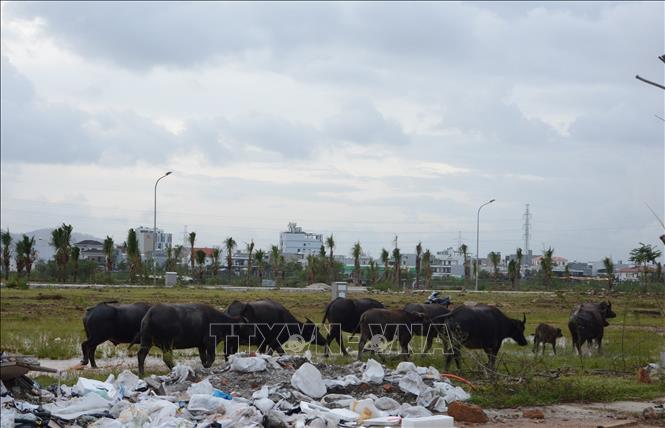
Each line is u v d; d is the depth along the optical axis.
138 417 10.80
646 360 21.27
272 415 11.16
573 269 144.25
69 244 75.81
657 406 14.16
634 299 33.66
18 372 11.59
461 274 141.25
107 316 19.33
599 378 17.95
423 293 66.12
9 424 9.88
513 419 13.14
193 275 86.25
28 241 76.06
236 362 15.02
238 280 87.31
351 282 93.56
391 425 11.74
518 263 87.62
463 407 12.88
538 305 50.75
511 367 19.33
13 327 30.17
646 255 30.05
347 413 12.16
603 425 12.58
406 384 14.07
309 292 62.66
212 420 11.16
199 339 18.58
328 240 88.00
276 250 87.00
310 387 13.53
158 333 17.81
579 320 24.52
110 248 76.62
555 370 18.97
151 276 80.50
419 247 86.88
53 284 70.06
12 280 60.88
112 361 21.39
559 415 13.58
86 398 11.66
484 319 19.23
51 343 24.25
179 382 14.07
